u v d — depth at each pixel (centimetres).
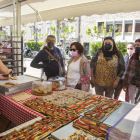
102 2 243
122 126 82
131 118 88
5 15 451
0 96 156
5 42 334
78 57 197
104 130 87
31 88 182
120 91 174
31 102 133
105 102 137
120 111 116
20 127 95
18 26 343
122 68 170
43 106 125
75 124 95
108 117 105
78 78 193
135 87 159
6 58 330
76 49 194
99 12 250
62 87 184
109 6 238
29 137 82
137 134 77
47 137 85
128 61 166
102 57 177
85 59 191
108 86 179
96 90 189
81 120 100
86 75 189
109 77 176
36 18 361
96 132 86
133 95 162
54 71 236
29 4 333
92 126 92
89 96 155
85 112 112
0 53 293
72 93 164
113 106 125
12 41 338
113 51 172
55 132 87
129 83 164
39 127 93
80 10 275
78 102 136
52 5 309
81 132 87
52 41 239
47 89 162
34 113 114
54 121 101
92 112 112
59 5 301
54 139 82
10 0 347
